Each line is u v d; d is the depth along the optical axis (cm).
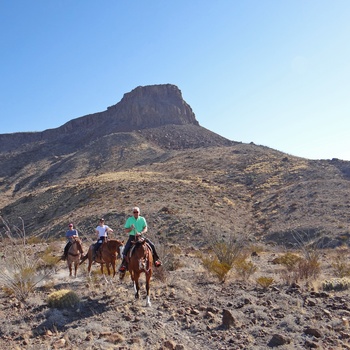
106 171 11738
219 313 956
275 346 732
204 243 3362
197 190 5800
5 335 829
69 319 933
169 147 15538
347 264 1822
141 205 4822
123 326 859
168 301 1074
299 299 1048
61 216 5525
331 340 739
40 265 1778
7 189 13088
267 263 2077
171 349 721
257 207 5084
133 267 1053
